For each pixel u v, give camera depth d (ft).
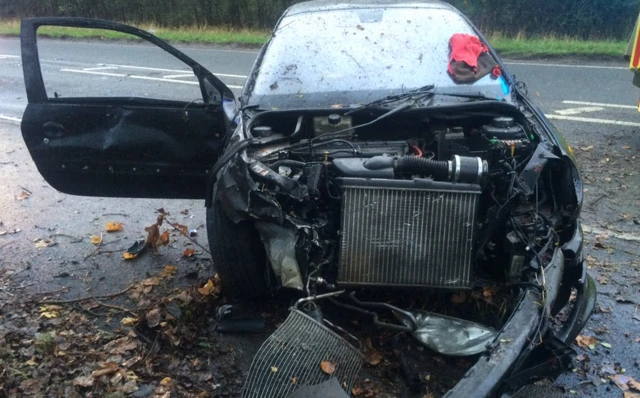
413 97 12.24
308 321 8.55
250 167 10.02
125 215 17.24
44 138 13.29
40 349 10.93
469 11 45.78
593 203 16.80
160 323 11.36
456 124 12.23
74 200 18.43
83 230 16.31
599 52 37.65
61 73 38.60
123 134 13.19
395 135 12.44
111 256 14.76
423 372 9.89
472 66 12.87
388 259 9.40
